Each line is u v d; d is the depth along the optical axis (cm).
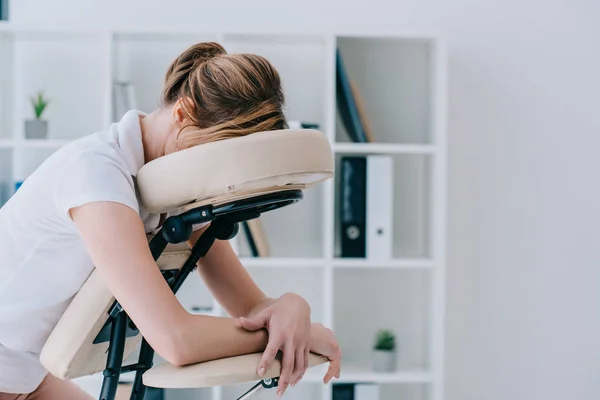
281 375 97
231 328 98
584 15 279
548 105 279
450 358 278
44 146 249
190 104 109
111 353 105
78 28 247
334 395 254
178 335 93
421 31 252
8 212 113
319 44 272
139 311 94
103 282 103
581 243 280
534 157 279
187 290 273
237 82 106
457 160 278
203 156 94
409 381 252
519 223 279
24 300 112
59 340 104
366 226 258
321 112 277
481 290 278
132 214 99
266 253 256
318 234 278
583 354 280
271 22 276
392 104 279
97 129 274
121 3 274
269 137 94
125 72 273
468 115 278
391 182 257
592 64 280
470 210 278
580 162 280
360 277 279
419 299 279
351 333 279
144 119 116
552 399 279
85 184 100
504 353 279
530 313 279
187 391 269
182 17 275
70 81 274
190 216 100
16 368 117
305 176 98
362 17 277
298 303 103
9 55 263
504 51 279
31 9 273
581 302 280
